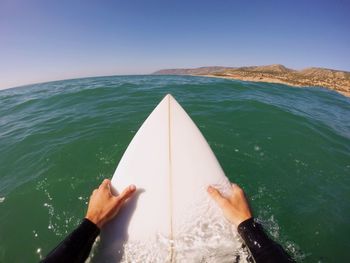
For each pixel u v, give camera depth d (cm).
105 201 62
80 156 145
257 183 119
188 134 89
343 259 84
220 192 71
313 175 129
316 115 228
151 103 247
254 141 161
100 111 226
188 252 59
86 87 357
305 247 87
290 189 117
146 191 72
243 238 54
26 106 275
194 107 226
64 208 106
